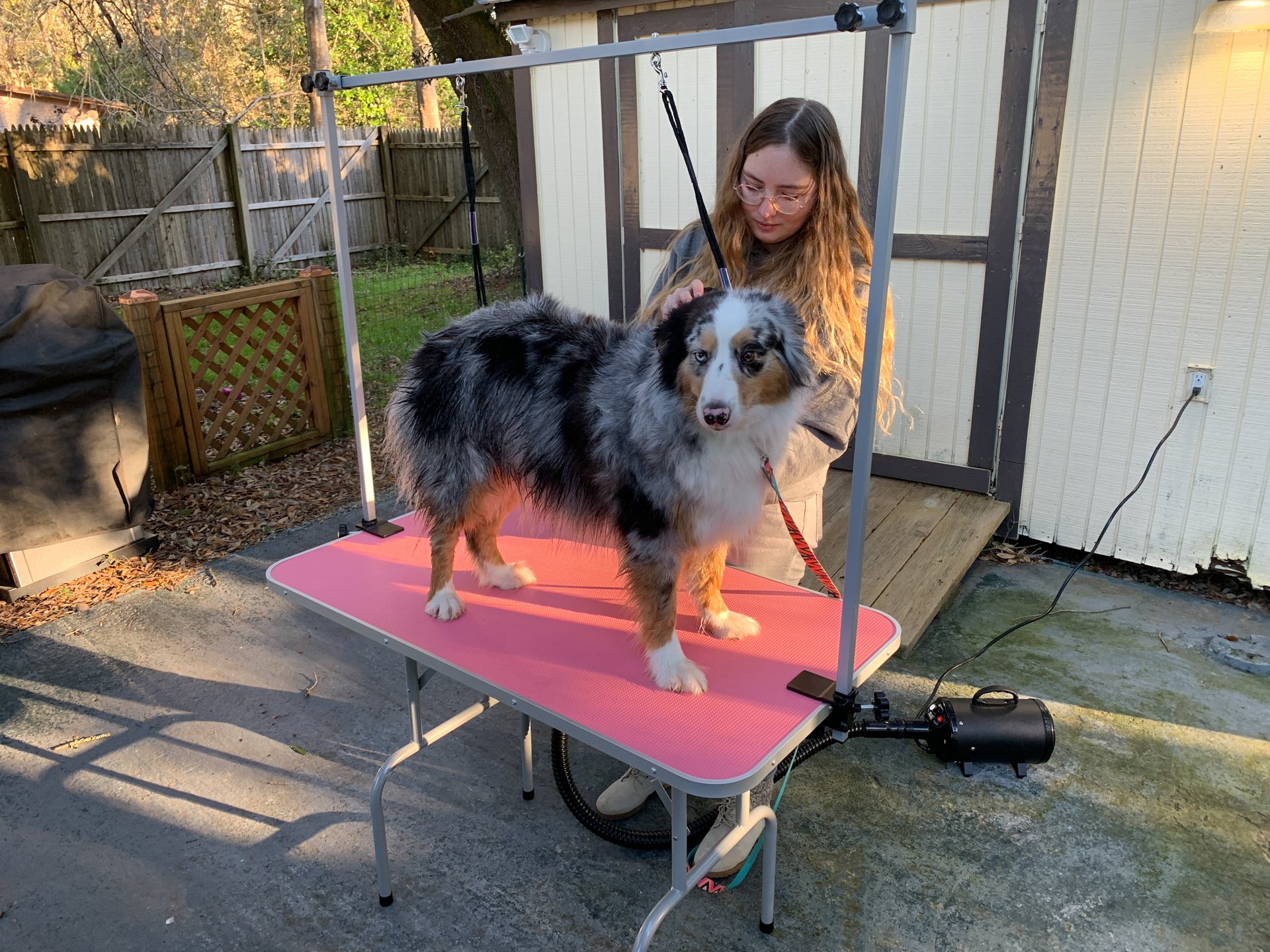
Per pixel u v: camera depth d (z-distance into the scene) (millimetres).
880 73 4320
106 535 4512
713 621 2148
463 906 2523
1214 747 3125
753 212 2240
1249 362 3775
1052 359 4281
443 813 2896
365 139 12258
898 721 2564
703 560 2098
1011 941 2371
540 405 2131
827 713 1891
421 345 2379
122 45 13273
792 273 2256
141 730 3324
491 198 11766
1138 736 3186
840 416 2256
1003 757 2947
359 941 2414
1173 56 3619
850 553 1758
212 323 5535
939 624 3936
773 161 2129
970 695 3408
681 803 1837
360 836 2805
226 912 2518
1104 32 3744
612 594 2412
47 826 2855
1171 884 2549
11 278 4145
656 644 1957
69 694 3539
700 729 1780
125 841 2789
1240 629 3855
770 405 1827
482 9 5680
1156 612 4016
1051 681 3508
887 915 2463
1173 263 3840
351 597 2400
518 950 2375
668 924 2443
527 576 2473
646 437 1887
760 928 2416
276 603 4238
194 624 4047
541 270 5941
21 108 14352
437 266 10742
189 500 5312
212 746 3236
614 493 2010
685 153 2064
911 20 1396
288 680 3639
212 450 5918
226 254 11234
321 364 6188
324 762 3152
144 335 5105
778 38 1561
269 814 2898
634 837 2664
